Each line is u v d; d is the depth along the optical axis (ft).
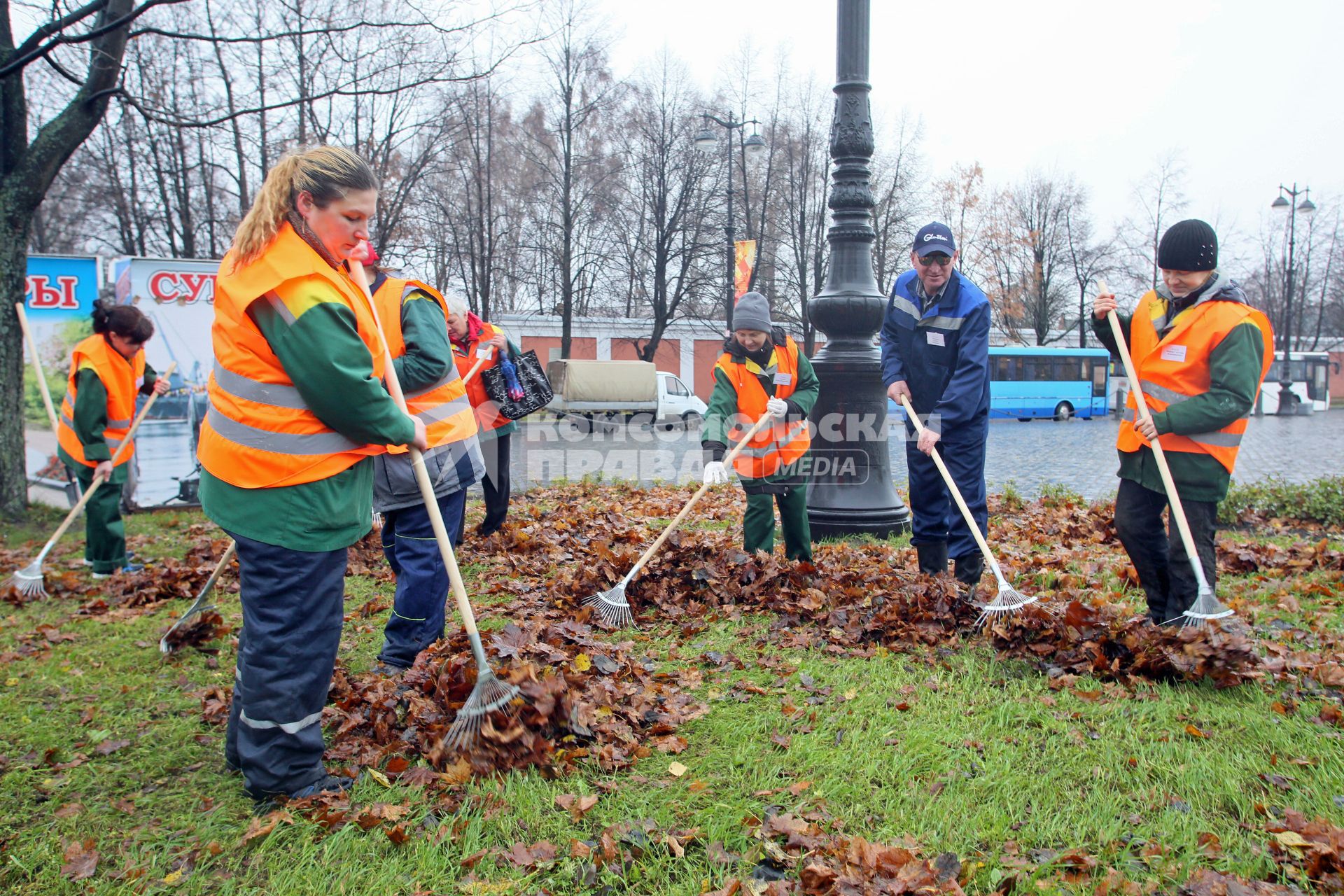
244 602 8.63
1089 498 34.65
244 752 8.71
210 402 8.46
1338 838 7.79
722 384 16.76
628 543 21.76
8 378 27.58
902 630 13.73
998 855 7.88
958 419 15.43
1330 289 180.34
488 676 9.36
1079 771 9.39
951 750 9.87
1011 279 137.49
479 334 22.54
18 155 27.55
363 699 10.77
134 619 15.90
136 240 78.79
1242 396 12.40
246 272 8.07
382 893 7.48
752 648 13.74
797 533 17.40
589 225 105.29
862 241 24.06
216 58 61.87
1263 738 10.08
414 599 12.51
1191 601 13.10
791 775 9.41
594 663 11.85
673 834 8.23
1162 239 13.05
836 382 23.54
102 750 10.24
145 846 8.26
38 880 7.77
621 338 136.77
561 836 8.24
